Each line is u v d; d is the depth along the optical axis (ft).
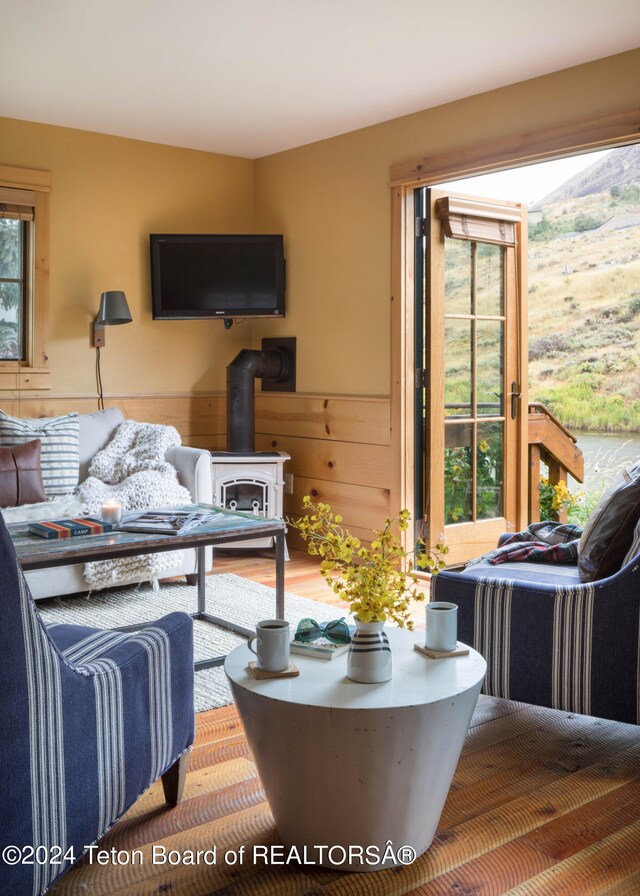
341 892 5.97
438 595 8.92
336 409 16.71
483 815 7.06
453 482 15.62
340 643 6.96
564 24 11.08
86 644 6.37
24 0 10.55
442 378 15.25
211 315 17.40
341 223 16.52
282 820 6.37
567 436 18.34
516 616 8.45
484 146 13.67
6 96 14.35
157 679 6.43
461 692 6.05
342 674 6.42
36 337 16.08
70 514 13.10
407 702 5.85
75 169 16.37
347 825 6.11
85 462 15.35
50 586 12.74
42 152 15.97
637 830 6.82
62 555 8.97
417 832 6.31
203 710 9.34
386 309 15.58
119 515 10.43
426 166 14.66
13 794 4.93
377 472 15.85
